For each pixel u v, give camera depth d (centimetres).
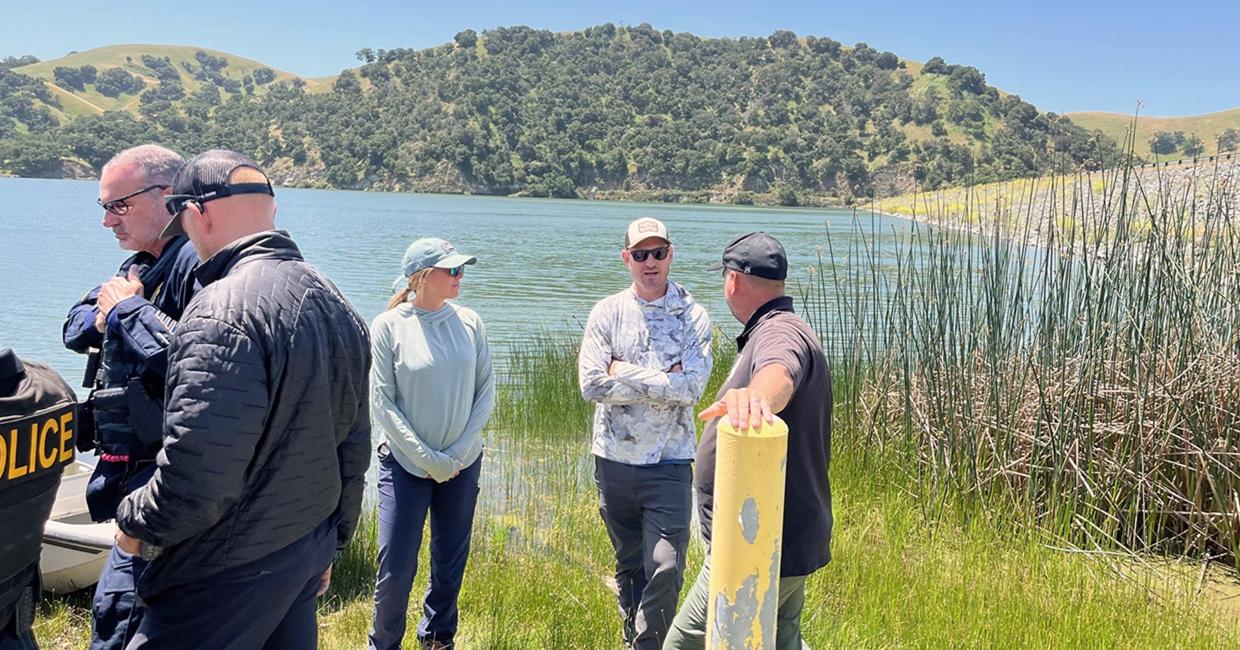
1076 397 570
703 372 365
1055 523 546
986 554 495
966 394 600
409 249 371
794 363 254
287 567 227
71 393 222
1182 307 570
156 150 294
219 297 211
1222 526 527
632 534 384
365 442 251
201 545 218
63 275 2369
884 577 448
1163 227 578
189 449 201
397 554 360
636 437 362
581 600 434
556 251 3850
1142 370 575
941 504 578
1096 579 463
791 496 271
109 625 267
